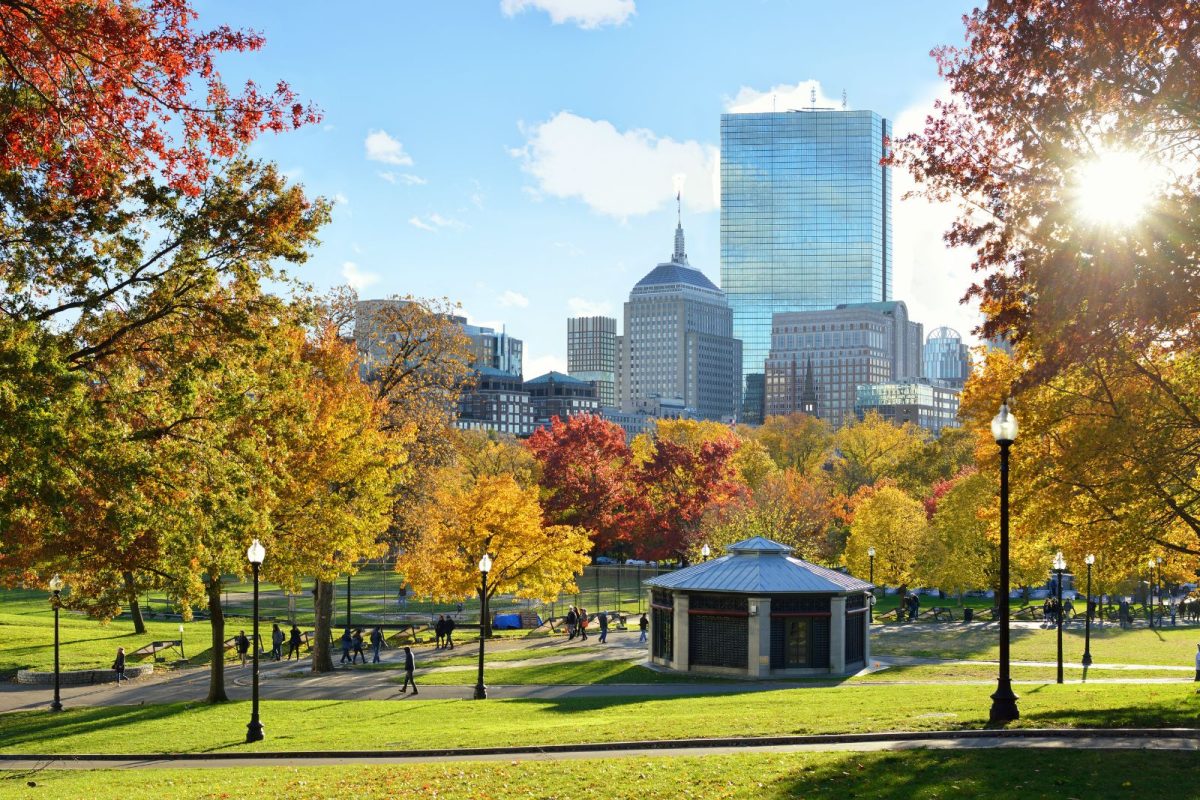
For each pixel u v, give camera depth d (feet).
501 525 188.55
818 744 74.59
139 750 94.38
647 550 323.16
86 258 75.56
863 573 257.96
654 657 164.66
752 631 150.51
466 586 185.78
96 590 114.52
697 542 298.15
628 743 78.23
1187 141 80.79
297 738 97.25
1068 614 245.04
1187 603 240.73
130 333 79.56
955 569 232.12
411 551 179.22
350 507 141.79
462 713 114.11
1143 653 170.19
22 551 87.56
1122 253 73.82
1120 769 58.95
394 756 82.58
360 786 67.21
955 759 63.21
